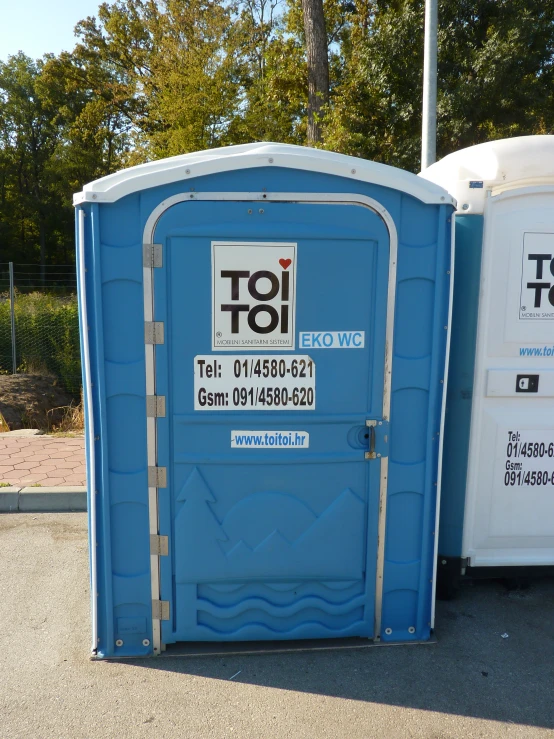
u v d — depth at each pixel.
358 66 14.25
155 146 21.89
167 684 2.94
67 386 9.80
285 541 3.11
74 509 5.09
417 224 2.96
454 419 3.54
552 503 3.62
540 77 14.02
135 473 3.02
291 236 2.88
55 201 45.53
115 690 2.90
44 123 48.34
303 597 3.20
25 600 3.68
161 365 2.93
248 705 2.80
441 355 3.08
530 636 3.40
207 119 20.06
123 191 2.77
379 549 3.18
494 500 3.59
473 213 3.35
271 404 3.00
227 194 2.83
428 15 6.99
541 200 3.34
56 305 11.46
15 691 2.88
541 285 3.39
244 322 2.93
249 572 3.12
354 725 2.69
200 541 3.08
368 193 2.90
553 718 2.76
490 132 13.55
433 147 7.25
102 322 2.88
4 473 5.54
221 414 2.99
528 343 3.44
